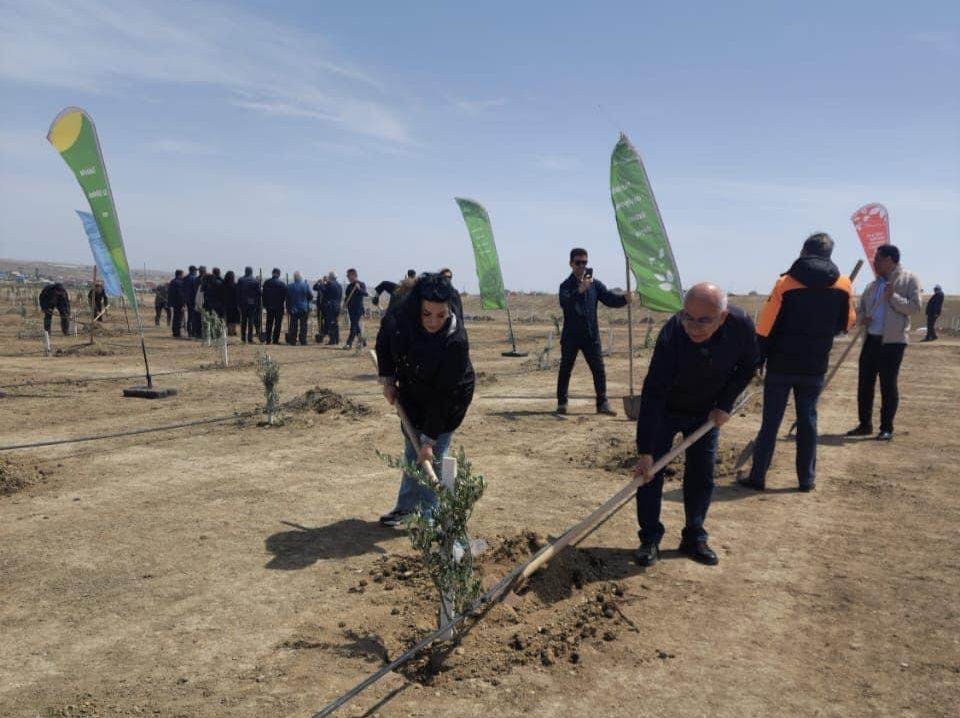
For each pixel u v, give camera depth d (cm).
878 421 998
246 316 2269
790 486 659
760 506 597
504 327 3359
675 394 458
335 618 384
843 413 1062
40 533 513
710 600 416
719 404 459
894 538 522
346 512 567
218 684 319
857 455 783
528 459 748
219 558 468
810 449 639
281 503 588
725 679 331
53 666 336
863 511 585
